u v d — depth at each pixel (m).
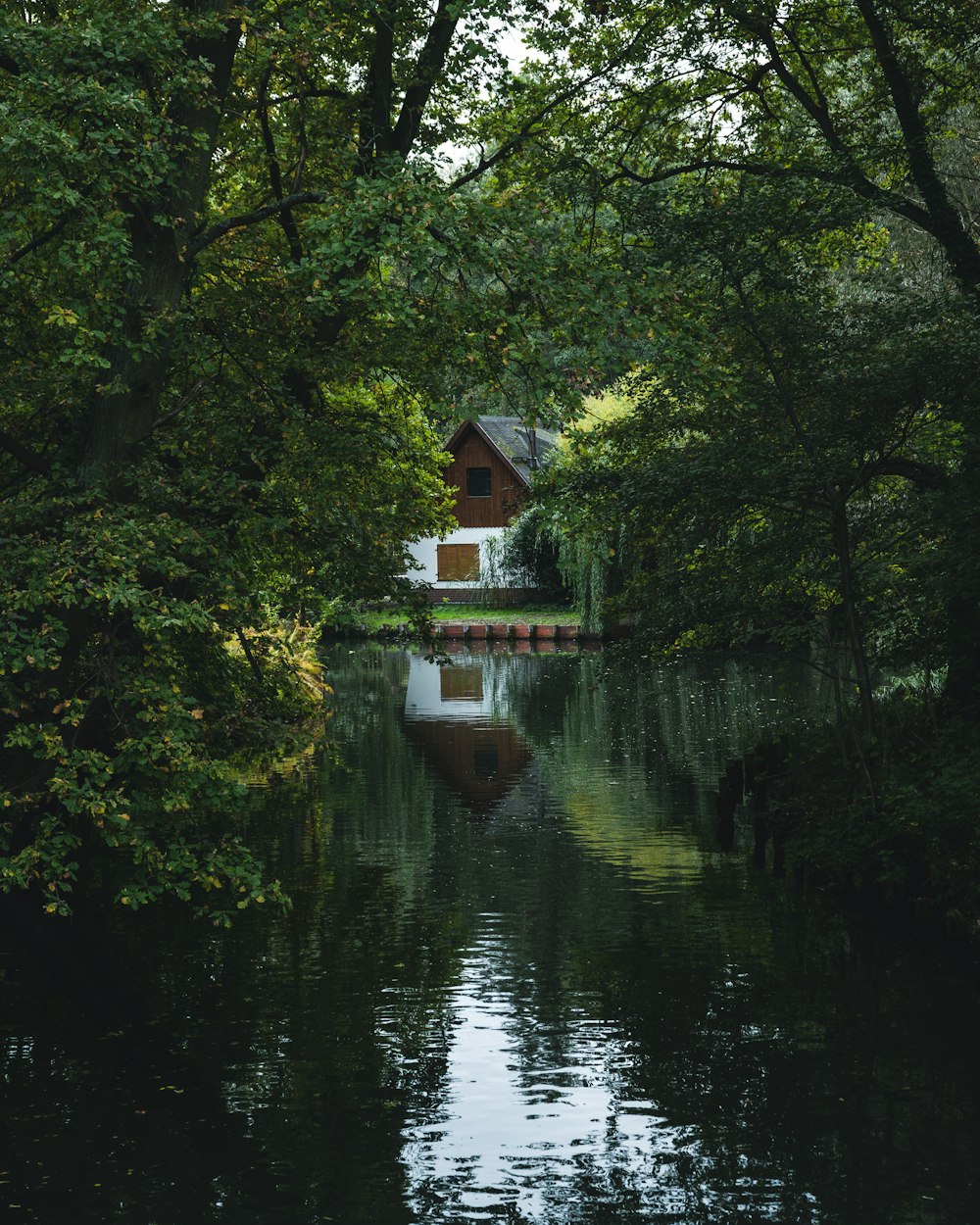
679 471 13.80
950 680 15.76
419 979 10.82
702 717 27.80
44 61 8.75
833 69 20.34
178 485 10.16
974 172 28.25
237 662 13.30
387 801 18.78
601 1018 9.83
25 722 9.12
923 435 14.56
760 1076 8.66
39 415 10.65
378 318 12.46
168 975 10.98
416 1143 7.72
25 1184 7.22
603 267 11.00
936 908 12.10
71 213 8.91
